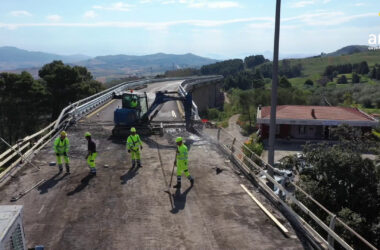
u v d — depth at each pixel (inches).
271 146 436.1
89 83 2502.5
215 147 660.1
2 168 970.1
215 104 4097.0
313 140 1609.3
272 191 428.1
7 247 194.5
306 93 2883.9
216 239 330.6
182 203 409.7
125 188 454.6
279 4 403.9
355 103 2896.2
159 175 504.7
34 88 1866.4
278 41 414.6
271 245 320.2
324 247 310.8
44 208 394.0
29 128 1948.8
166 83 2608.3
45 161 571.2
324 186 627.8
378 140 1533.0
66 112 934.4
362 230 534.3
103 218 370.9
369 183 612.1
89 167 538.3
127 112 734.5
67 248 313.4
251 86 5556.1
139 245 319.6
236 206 403.2
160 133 745.6
